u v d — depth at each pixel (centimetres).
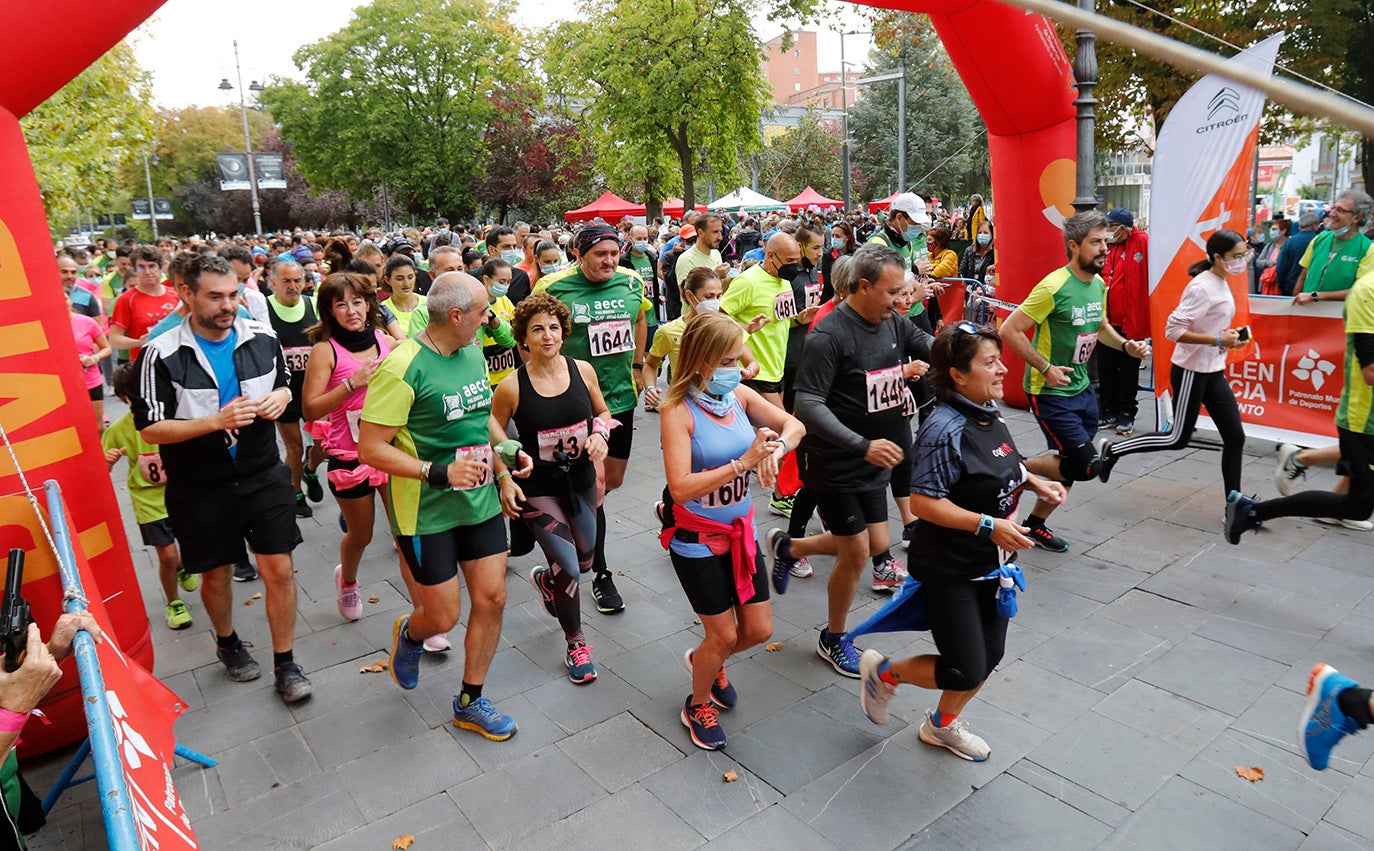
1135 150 1522
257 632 487
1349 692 280
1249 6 945
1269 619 444
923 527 325
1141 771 336
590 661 421
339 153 4350
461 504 364
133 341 742
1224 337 507
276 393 393
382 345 485
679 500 328
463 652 453
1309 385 670
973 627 321
